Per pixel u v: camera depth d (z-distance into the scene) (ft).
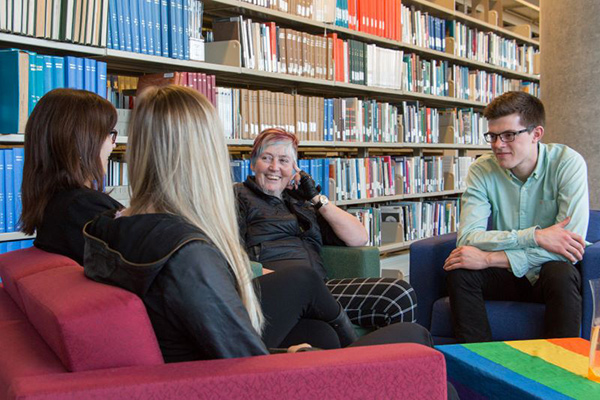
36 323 3.69
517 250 8.10
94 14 9.25
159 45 10.32
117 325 3.16
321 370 3.19
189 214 3.69
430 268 8.84
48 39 8.79
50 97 5.41
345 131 14.29
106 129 5.57
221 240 3.75
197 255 3.36
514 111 8.46
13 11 8.35
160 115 3.74
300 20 13.10
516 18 26.32
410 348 3.51
